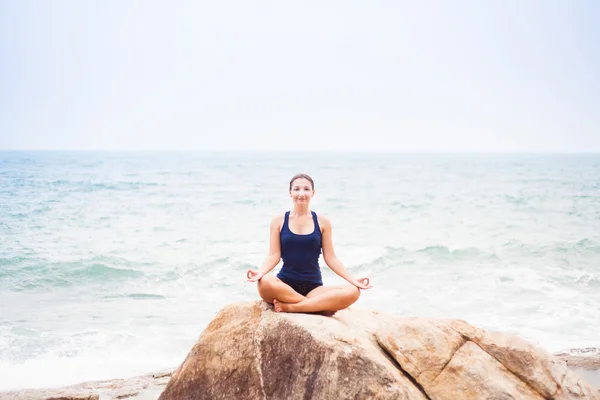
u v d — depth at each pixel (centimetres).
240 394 413
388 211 2539
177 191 3300
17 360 749
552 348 795
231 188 3584
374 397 370
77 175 4334
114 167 6094
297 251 471
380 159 11400
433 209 2623
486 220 2239
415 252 1516
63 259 1379
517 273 1268
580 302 1030
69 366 733
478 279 1217
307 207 488
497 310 987
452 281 1205
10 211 2225
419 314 972
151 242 1662
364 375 378
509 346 415
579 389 402
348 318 468
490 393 391
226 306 451
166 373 692
